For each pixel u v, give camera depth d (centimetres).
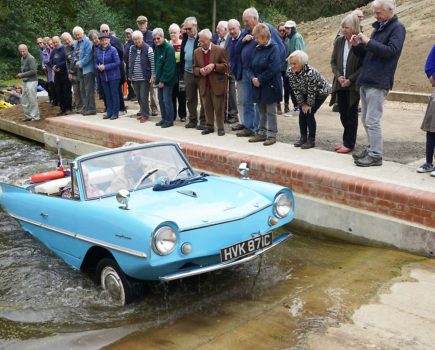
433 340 402
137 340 427
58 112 1499
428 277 518
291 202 536
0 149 1305
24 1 3553
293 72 803
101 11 3769
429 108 668
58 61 1362
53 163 1128
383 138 934
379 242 625
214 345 410
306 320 442
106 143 1093
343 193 663
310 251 627
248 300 493
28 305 508
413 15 2094
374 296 480
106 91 1236
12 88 2084
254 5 5119
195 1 4775
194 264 463
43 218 595
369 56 697
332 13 4041
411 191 601
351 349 392
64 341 435
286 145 884
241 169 586
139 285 486
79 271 583
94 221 498
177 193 534
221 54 941
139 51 1145
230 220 471
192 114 1066
